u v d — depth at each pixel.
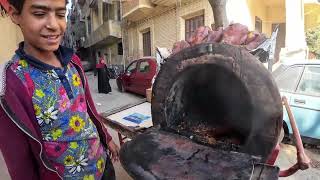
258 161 1.38
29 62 1.16
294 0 8.05
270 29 11.98
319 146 4.53
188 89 1.77
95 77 19.97
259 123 1.44
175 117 1.79
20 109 1.08
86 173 1.33
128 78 10.45
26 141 1.12
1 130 1.09
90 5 24.91
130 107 3.42
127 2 15.26
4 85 1.07
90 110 1.49
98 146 1.44
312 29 15.23
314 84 4.27
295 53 7.64
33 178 1.17
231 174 1.23
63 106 1.22
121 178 3.37
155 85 1.77
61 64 1.29
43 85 1.17
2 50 6.37
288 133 4.28
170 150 1.44
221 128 1.66
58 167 1.24
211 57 1.54
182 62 1.64
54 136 1.21
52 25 1.15
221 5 4.03
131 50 17.31
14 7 1.13
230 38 2.05
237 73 1.46
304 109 4.23
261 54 2.01
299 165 1.75
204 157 1.37
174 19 12.30
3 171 3.26
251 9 10.23
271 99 1.40
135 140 1.56
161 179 1.22
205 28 2.25
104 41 21.53
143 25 15.38
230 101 1.59
